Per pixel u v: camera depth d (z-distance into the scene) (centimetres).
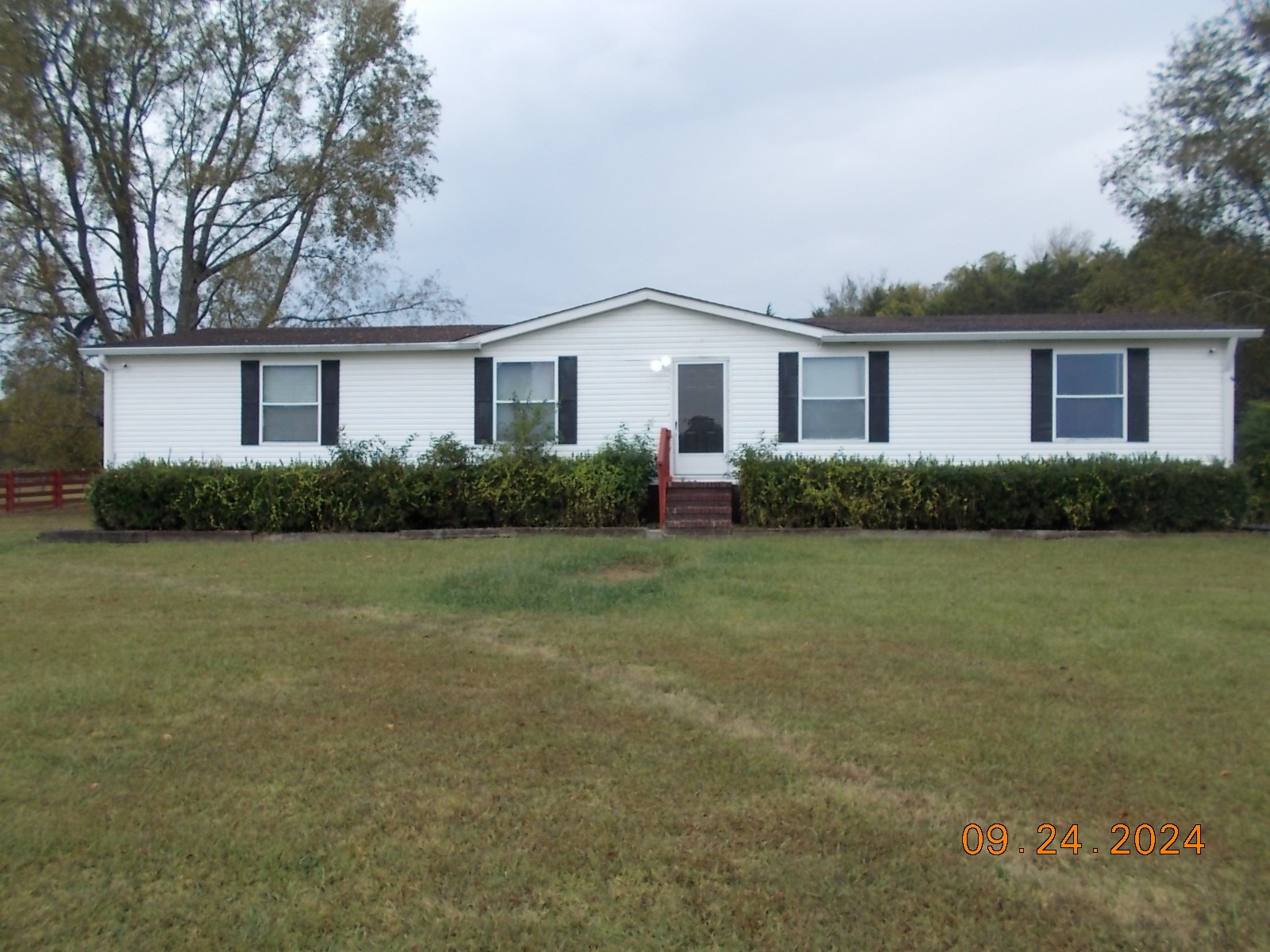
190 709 574
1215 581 981
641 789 453
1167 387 1505
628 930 341
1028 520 1408
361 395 1634
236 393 1652
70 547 1380
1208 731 527
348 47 2883
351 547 1310
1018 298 3978
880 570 1045
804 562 1098
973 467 1414
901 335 1515
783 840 403
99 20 2473
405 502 1467
